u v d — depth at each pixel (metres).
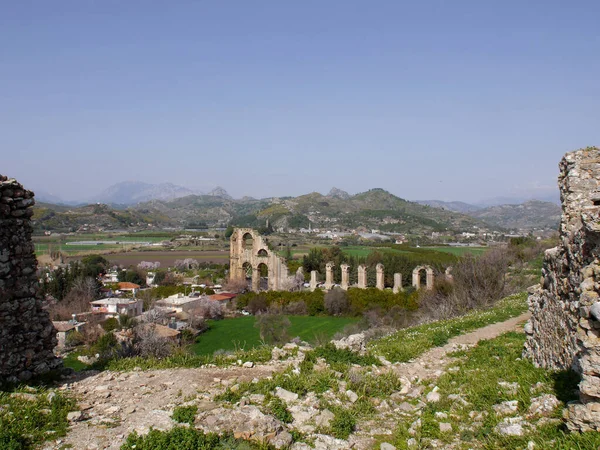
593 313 7.84
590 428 7.91
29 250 13.76
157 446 8.84
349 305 64.69
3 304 12.70
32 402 11.14
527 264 61.12
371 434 10.48
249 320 62.72
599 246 8.41
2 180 13.22
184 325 52.69
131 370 14.95
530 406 10.13
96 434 9.65
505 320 25.47
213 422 9.88
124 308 70.94
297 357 16.08
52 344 14.30
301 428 10.32
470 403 11.50
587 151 12.69
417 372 15.44
